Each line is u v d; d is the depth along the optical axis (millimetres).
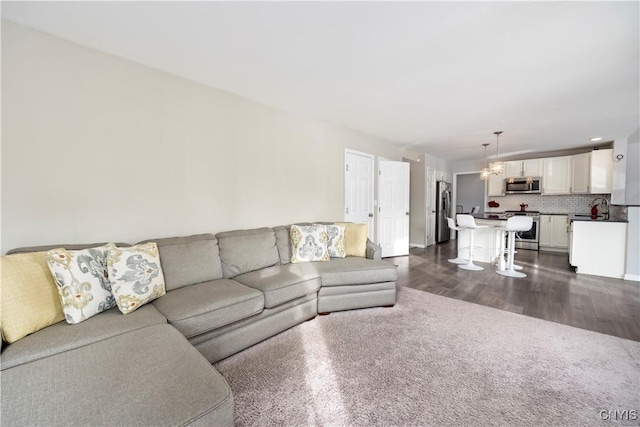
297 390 1581
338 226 3299
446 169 7621
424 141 5164
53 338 1296
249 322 2008
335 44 1991
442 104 3186
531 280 3742
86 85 1995
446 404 1473
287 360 1879
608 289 3334
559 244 5805
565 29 1789
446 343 2096
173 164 2451
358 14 1663
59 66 1886
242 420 1368
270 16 1685
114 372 1072
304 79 2557
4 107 1705
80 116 1971
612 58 2152
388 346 2057
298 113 3531
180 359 1168
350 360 1878
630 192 5016
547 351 1977
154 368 1100
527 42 1944
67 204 1931
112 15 1670
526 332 2260
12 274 1326
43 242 1844
